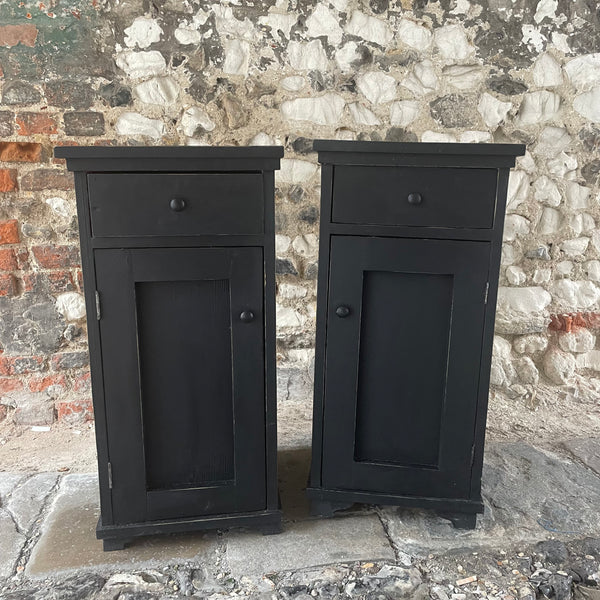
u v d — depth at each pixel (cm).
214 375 148
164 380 146
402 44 218
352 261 148
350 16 214
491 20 218
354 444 160
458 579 141
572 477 189
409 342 153
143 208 135
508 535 158
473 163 139
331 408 158
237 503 156
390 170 142
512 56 221
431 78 222
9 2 194
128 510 151
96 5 200
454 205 143
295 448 205
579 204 236
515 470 193
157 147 131
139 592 136
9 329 215
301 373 241
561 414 236
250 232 140
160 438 150
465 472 158
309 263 234
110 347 141
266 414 151
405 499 160
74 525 162
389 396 157
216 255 140
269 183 138
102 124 209
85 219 134
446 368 152
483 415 154
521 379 245
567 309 244
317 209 230
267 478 155
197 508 154
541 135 229
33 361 220
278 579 141
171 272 139
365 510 170
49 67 201
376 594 135
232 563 146
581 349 246
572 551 152
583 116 228
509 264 239
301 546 153
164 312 142
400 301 150
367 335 153
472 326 149
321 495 164
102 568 145
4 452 205
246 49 213
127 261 137
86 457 202
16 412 222
